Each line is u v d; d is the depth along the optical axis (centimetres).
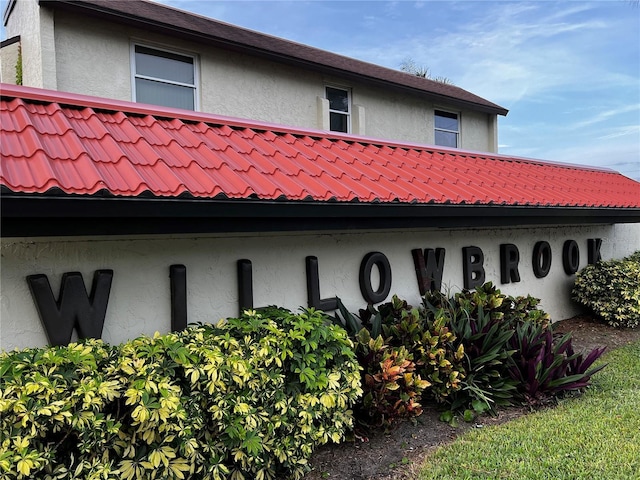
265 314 451
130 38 891
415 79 1536
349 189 505
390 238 666
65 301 395
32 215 319
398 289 674
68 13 817
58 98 481
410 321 546
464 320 592
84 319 403
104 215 348
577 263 1012
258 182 452
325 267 589
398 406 468
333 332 429
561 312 979
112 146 422
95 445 305
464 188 664
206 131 549
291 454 380
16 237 356
